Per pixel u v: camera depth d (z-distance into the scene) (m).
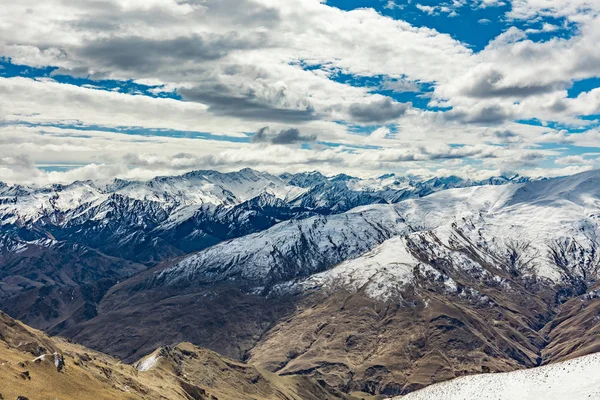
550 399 137.75
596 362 145.75
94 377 198.50
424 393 169.38
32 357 192.25
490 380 160.12
